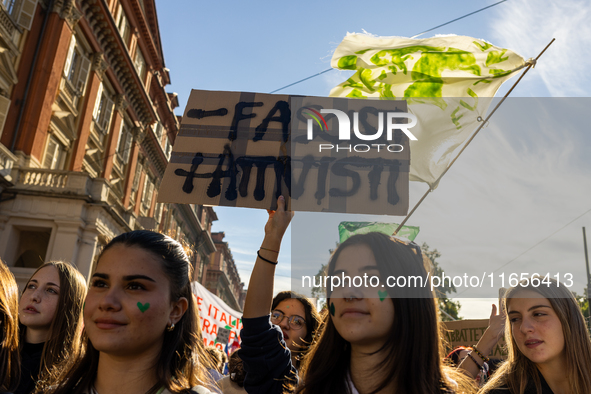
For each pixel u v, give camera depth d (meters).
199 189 1.80
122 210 16.14
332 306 1.35
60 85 14.34
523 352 1.68
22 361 2.23
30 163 12.75
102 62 17.06
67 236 12.45
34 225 12.36
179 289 1.54
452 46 2.13
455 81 2.10
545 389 1.68
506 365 1.81
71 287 2.39
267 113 1.90
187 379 1.57
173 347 1.52
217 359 3.30
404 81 2.17
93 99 16.58
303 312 2.50
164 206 26.34
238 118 1.90
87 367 1.53
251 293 1.67
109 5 17.69
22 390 2.13
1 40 12.32
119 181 20.06
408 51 2.18
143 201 23.52
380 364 1.32
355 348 1.37
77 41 15.53
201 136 1.88
